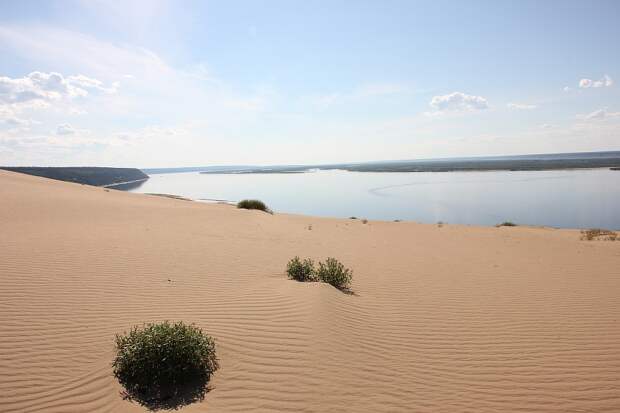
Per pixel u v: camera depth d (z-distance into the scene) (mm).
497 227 22406
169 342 4820
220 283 8211
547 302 7992
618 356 5812
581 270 10648
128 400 4414
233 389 4645
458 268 10805
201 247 11594
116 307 6688
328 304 6953
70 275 8047
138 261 9445
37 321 6023
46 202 18312
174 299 7176
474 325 6820
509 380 5164
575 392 4938
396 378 5062
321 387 4730
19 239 10539
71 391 4520
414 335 6344
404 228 20594
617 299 8164
